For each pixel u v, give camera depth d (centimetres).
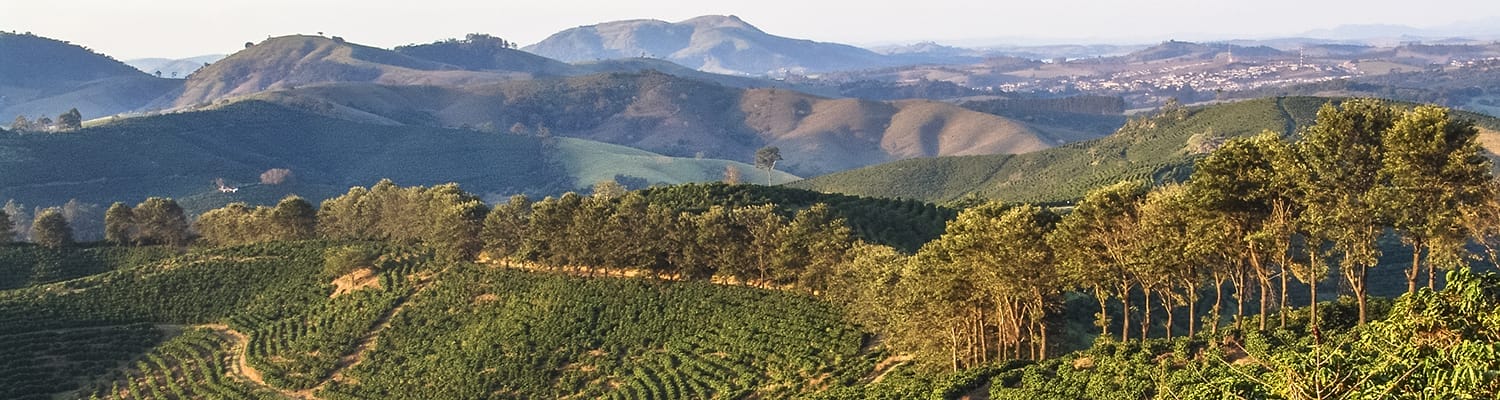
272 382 10094
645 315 10206
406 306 11456
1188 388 3978
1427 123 4816
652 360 9338
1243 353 5556
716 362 8994
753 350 9069
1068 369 5738
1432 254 5031
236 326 11688
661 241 10988
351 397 9525
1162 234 5925
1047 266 6550
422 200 14275
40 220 14875
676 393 8488
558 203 11862
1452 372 2766
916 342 7775
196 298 12488
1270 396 3167
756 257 10612
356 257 12388
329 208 15725
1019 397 5503
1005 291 6644
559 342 10000
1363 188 5194
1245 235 5591
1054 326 7744
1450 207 4909
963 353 7531
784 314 9556
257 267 13088
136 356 11206
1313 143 5275
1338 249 5412
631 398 8531
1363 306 5334
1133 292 10088
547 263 11956
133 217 15275
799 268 10100
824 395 7219
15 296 12212
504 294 11212
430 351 10362
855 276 8919
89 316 11844
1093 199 6209
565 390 9138
